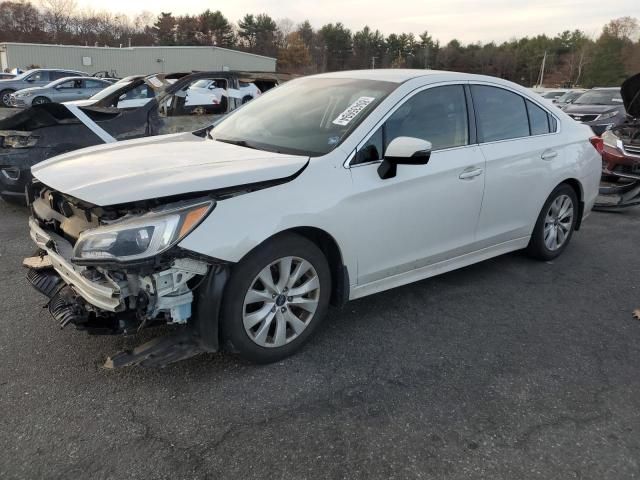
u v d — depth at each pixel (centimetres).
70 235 292
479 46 9906
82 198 258
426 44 9800
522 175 430
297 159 307
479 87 410
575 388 295
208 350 280
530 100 454
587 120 1433
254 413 265
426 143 311
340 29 9819
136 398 274
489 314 385
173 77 905
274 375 298
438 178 362
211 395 278
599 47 8550
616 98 1531
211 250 260
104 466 227
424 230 363
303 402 275
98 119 667
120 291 252
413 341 342
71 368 298
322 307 322
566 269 482
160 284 254
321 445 244
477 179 390
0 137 608
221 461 232
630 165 759
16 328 340
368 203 323
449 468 232
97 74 3722
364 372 304
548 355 330
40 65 4678
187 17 9338
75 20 8688
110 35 8912
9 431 246
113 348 319
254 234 274
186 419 259
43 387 280
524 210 445
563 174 469
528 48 9788
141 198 252
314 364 311
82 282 266
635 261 511
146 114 714
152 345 280
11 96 2114
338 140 326
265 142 349
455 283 441
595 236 600
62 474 222
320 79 414
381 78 380
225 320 281
